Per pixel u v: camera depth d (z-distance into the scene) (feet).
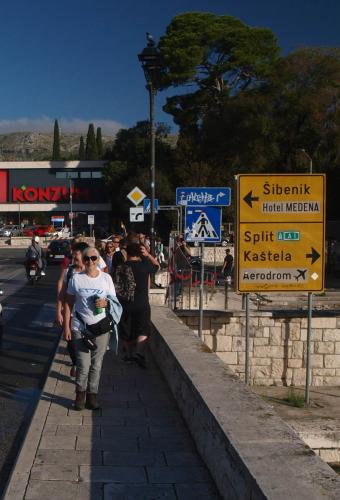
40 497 14.49
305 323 48.03
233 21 196.13
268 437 13.79
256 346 47.93
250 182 36.22
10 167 254.68
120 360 30.96
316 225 36.55
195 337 28.17
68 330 22.26
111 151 237.04
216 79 194.29
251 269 36.63
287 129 156.15
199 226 40.27
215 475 15.24
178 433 19.56
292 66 150.30
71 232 209.87
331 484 11.02
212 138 168.45
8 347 37.35
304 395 44.93
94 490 14.94
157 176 189.47
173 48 188.44
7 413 23.47
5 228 233.35
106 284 21.97
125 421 20.83
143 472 16.14
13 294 67.67
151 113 59.11
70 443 18.45
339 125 145.07
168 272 62.13
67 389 25.13
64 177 254.88
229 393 17.89
